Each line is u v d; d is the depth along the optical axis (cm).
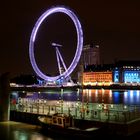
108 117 5047
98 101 17050
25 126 5938
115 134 4797
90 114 5519
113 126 4828
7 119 6372
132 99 19750
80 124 5184
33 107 6712
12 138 5150
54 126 5344
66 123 5228
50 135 5288
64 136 5197
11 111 6531
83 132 4928
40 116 5972
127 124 4741
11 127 5856
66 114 5541
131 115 5216
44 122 5516
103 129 4875
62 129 5219
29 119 6194
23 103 7112
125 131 4725
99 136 4878
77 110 5806
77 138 5025
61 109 6031
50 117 5538
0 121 6300
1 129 5709
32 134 5366
